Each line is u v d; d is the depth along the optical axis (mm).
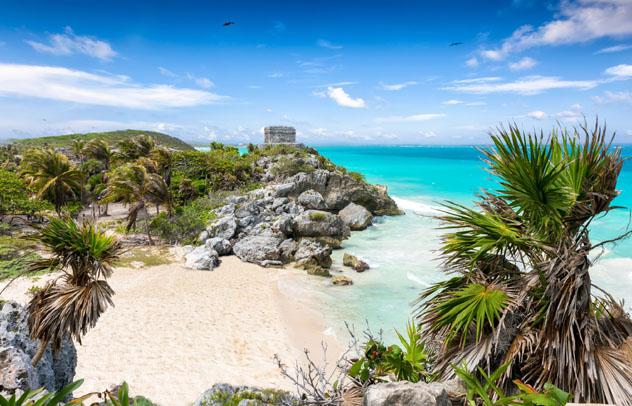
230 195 48125
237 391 9516
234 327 19375
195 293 23750
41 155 42312
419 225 43969
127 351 16797
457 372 3756
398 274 27516
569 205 5996
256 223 38312
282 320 20234
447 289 6996
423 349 6402
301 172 54312
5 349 7422
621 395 5137
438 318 6277
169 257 31312
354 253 33156
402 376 5465
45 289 9312
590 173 5762
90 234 9562
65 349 10703
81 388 14078
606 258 27297
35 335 8680
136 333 18438
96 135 153500
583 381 5383
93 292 9188
